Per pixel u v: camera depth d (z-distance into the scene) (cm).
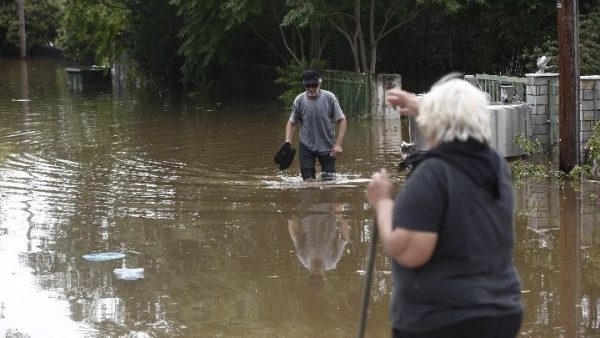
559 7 1535
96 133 2403
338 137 1614
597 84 1684
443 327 490
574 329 866
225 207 1431
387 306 948
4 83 4353
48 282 1053
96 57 4200
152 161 1905
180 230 1291
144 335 877
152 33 3953
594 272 1045
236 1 2852
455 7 2700
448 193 491
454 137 505
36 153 2044
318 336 867
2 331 889
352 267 1095
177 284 1041
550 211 1346
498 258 502
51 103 3338
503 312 494
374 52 2811
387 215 515
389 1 2931
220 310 948
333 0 2795
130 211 1415
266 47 3500
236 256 1155
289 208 1417
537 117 1825
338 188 1559
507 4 2934
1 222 1350
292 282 1041
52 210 1430
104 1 3950
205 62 3238
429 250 488
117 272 1085
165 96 3594
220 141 2200
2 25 6775
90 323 911
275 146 2095
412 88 3303
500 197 507
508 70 2895
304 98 1602
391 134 2283
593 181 1549
